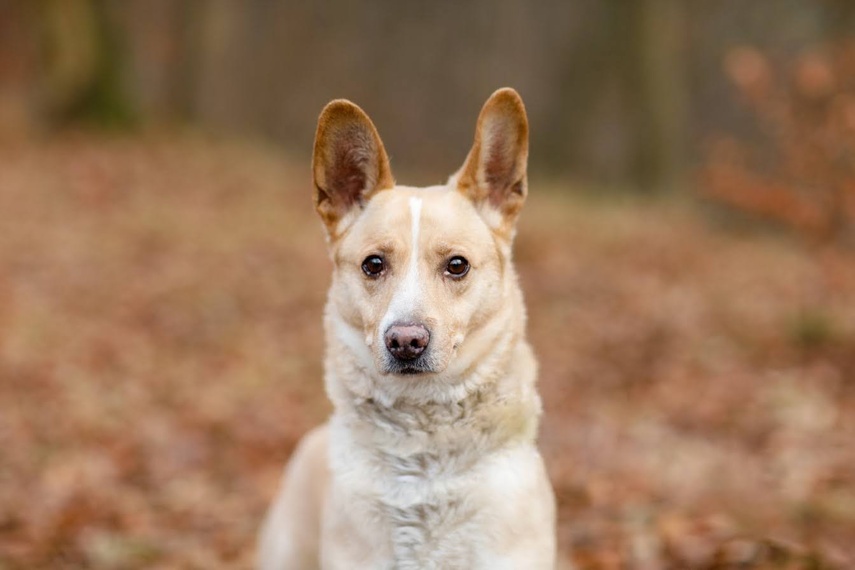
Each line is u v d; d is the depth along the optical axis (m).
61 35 26.81
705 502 7.44
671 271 17.88
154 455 9.05
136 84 27.69
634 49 26.67
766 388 10.91
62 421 9.75
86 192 20.83
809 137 13.16
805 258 18.86
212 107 34.72
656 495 7.66
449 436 4.40
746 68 13.62
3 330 12.39
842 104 12.84
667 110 26.45
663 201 25.73
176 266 16.38
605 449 9.16
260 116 36.22
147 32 32.06
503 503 4.39
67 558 6.62
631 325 14.26
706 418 10.16
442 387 4.42
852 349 12.50
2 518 7.27
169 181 22.58
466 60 34.84
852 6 26.31
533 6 33.38
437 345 4.27
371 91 35.81
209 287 15.41
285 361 12.53
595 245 19.61
